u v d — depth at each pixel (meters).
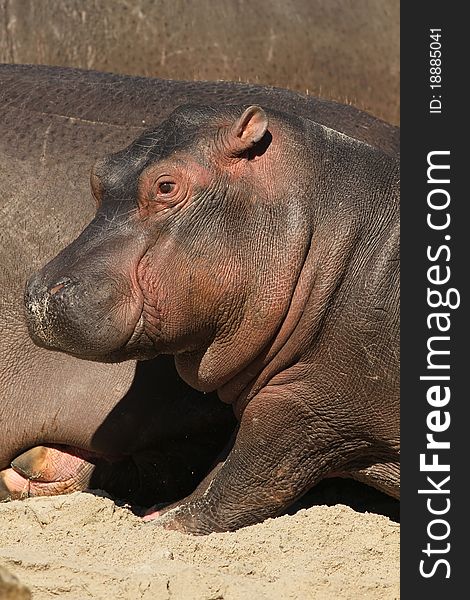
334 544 15.78
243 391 17.14
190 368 16.98
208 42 33.75
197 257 16.08
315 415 16.97
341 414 16.95
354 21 35.19
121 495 19.23
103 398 18.67
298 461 17.17
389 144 19.91
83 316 15.68
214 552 15.34
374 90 35.00
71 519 16.17
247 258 16.27
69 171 19.36
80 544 15.23
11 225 19.09
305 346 16.64
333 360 16.73
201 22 33.81
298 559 15.21
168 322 16.09
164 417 18.69
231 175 16.33
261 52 34.12
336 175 16.88
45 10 33.00
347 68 34.78
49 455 19.00
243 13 34.19
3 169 19.34
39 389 18.77
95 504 16.42
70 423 18.67
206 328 16.42
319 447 17.17
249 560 15.21
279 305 16.38
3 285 19.00
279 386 16.88
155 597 13.80
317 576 14.60
